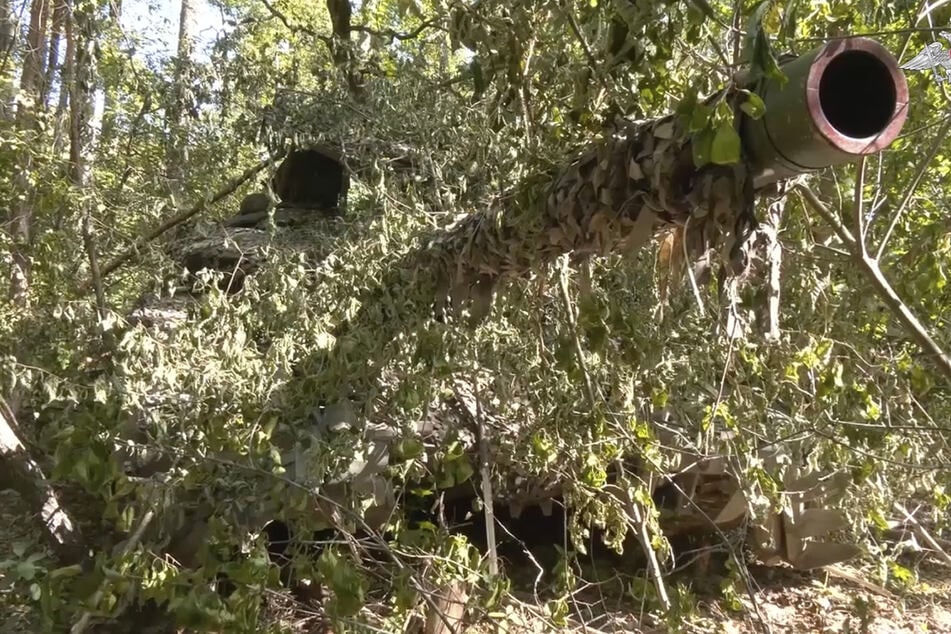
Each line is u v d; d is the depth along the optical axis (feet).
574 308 11.60
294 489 10.45
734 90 5.06
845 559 15.34
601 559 17.60
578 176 6.91
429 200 14.46
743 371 11.10
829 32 9.22
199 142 16.21
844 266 11.91
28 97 15.48
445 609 11.10
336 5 13.88
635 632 13.83
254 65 16.38
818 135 4.66
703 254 6.29
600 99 8.10
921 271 9.93
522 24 8.49
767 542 15.47
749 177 5.31
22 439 12.68
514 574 16.53
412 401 11.19
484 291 10.24
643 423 12.16
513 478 13.79
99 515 14.52
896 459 13.21
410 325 11.51
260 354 11.76
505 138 12.57
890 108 4.75
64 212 13.66
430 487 13.57
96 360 12.43
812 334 11.08
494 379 13.32
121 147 16.78
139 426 11.09
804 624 15.56
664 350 11.28
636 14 6.58
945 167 13.04
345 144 15.51
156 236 15.62
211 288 11.80
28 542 13.19
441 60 15.72
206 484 10.59
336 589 8.54
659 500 15.43
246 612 8.60
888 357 12.13
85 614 9.95
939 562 18.30
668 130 5.69
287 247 15.34
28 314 13.53
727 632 14.66
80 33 14.90
